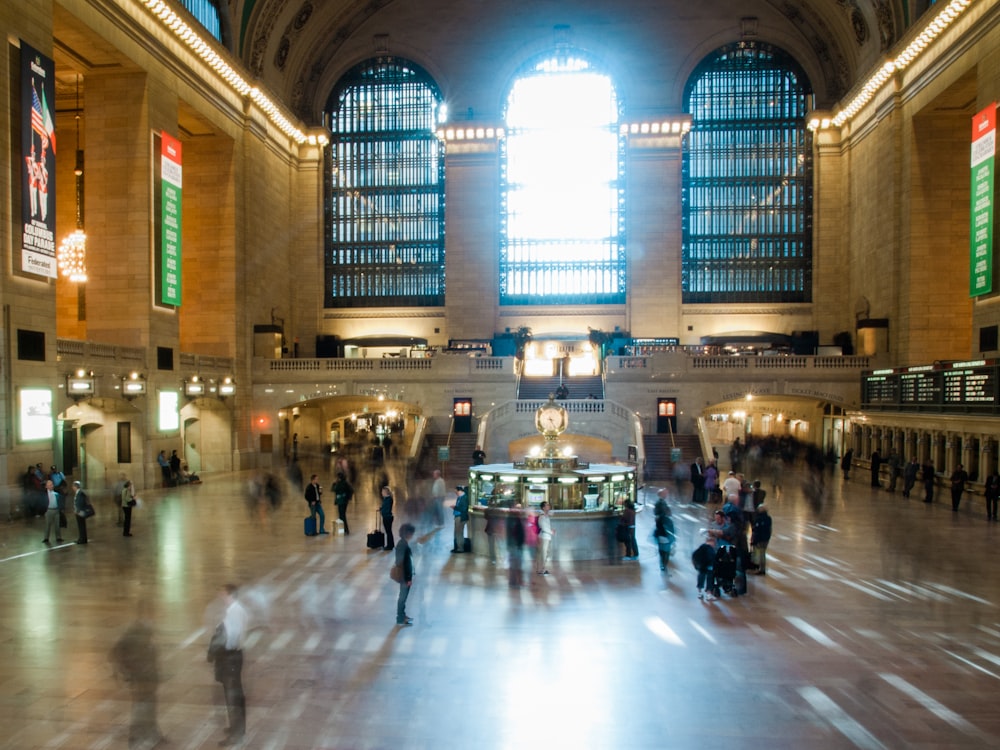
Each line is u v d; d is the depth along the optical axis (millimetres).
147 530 18953
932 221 33406
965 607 12180
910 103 33594
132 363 26797
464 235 45281
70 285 32844
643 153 44344
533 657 9883
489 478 16141
